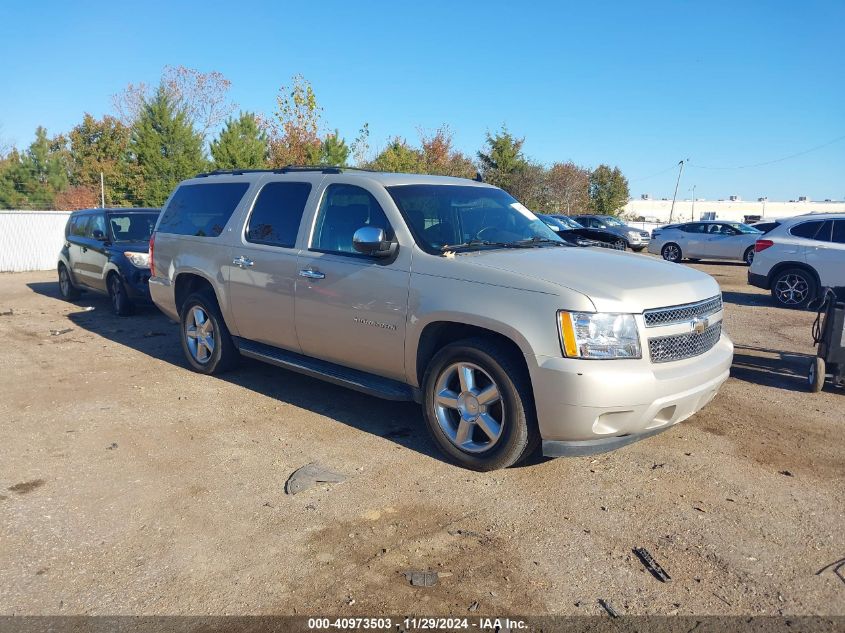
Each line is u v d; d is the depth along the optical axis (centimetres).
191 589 313
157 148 3431
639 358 394
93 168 4428
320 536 359
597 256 478
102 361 740
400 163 3203
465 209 527
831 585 312
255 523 373
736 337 885
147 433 512
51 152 5294
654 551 342
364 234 459
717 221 2231
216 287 627
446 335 466
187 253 667
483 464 431
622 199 5284
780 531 361
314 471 437
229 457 465
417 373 466
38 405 581
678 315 417
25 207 3925
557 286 400
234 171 662
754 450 474
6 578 321
